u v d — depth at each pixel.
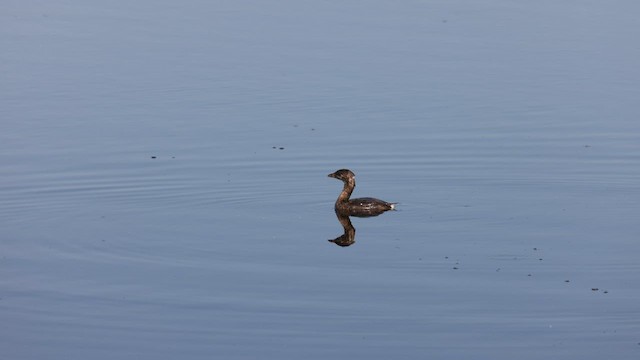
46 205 25.11
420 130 29.73
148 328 18.77
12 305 19.78
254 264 21.69
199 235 23.34
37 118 31.12
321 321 19.00
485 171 27.02
